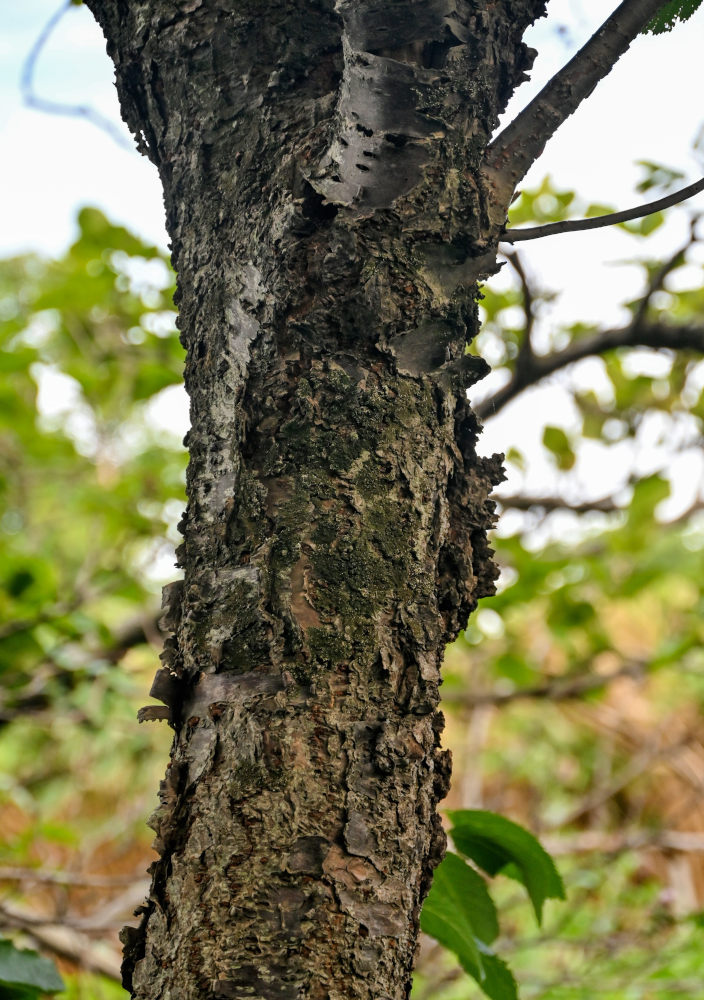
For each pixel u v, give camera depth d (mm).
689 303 2102
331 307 853
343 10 886
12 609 2355
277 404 850
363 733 805
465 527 871
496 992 1036
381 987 782
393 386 854
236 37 907
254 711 798
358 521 830
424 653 828
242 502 834
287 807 786
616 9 906
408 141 870
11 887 2342
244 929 771
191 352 894
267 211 880
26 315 2707
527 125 897
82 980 2254
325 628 812
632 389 2301
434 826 832
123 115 981
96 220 2270
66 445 2881
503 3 916
